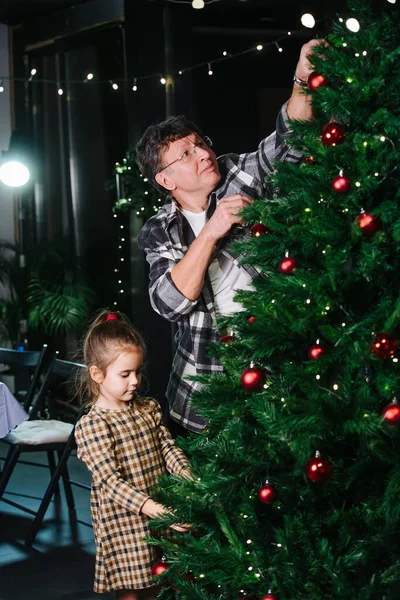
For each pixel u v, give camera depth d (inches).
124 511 93.0
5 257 301.6
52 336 290.5
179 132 88.8
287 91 302.5
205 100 293.3
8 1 275.6
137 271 251.3
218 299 89.0
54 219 295.7
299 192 65.6
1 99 301.7
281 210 66.5
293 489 68.7
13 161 256.5
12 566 139.9
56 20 284.4
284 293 64.5
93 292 280.2
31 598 126.0
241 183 89.1
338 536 68.7
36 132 298.4
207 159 88.5
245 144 299.9
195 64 290.8
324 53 65.4
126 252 276.1
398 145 60.9
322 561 64.3
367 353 60.1
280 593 64.8
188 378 73.5
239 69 296.5
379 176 61.7
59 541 151.9
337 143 61.8
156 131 89.5
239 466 69.9
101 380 95.4
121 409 96.2
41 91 296.5
